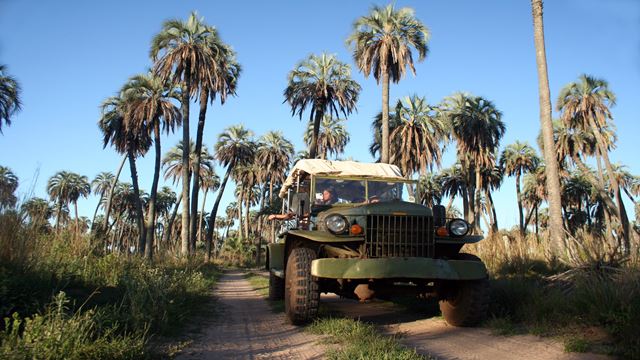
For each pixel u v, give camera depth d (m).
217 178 78.25
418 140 37.75
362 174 8.45
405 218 6.51
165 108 34.81
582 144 43.72
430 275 6.19
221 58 31.00
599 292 5.70
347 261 6.27
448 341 5.68
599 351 4.66
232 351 5.46
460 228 6.64
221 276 25.31
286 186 10.06
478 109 42.09
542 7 12.76
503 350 5.09
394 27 28.56
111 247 12.66
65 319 5.11
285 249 8.07
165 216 89.50
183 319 7.34
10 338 4.36
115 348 4.65
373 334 5.64
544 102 12.41
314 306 6.71
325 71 35.19
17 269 6.61
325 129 56.75
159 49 29.56
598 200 54.38
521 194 64.38
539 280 8.16
